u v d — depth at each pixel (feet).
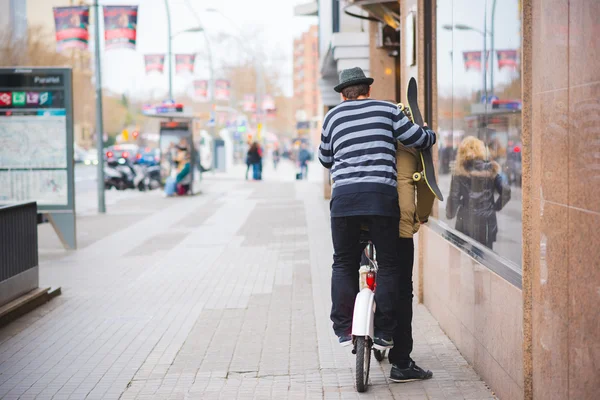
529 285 13.79
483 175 17.61
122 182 105.19
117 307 27.58
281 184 112.57
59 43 62.59
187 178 88.43
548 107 12.72
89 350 21.62
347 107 16.83
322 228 52.31
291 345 21.53
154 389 17.85
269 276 33.50
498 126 16.28
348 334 17.17
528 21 13.64
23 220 27.71
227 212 66.64
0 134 43.52
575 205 11.64
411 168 17.03
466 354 19.08
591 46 10.97
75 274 35.27
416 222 17.30
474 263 18.12
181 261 38.70
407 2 27.43
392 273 16.70
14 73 43.37
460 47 20.47
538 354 13.46
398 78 44.45
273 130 387.34
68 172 43.86
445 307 21.77
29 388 18.19
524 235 13.78
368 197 16.15
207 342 22.17
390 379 17.71
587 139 11.15
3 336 23.52
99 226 56.80
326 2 60.54
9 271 26.35
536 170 13.35
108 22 65.67
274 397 16.97
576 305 11.66
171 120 93.97
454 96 21.20
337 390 17.28
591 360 11.13
